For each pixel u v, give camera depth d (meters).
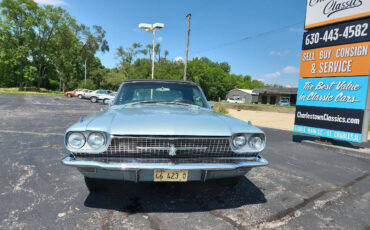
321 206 2.65
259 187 3.16
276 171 3.92
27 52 37.41
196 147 2.14
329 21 6.00
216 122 2.38
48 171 3.43
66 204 2.45
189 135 2.10
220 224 2.17
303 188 3.19
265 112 20.56
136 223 2.14
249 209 2.50
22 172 3.35
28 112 11.70
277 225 2.20
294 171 3.97
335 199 2.87
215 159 2.19
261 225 2.19
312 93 6.46
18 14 36.28
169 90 3.50
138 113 2.55
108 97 24.39
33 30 37.72
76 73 57.66
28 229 1.98
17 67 40.84
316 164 4.49
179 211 2.39
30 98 23.28
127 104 3.22
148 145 2.09
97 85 58.50
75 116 10.80
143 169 2.04
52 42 39.69
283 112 20.33
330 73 6.02
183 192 2.86
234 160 2.24
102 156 2.10
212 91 53.19
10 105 14.94
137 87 3.46
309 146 6.29
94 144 2.07
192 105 3.36
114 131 2.06
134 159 2.07
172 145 2.08
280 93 39.41
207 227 2.11
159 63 56.66
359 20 5.41
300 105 6.77
